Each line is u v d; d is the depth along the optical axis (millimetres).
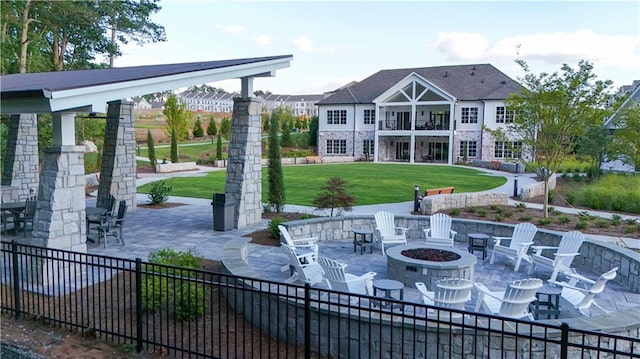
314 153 46281
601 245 9234
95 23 26281
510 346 4973
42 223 7844
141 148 48375
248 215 12977
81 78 9695
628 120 19094
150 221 13711
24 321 6250
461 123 39781
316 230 11727
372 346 5246
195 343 5508
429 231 11406
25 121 14562
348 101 43062
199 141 56781
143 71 10664
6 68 22125
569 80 13250
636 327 5004
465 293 5980
